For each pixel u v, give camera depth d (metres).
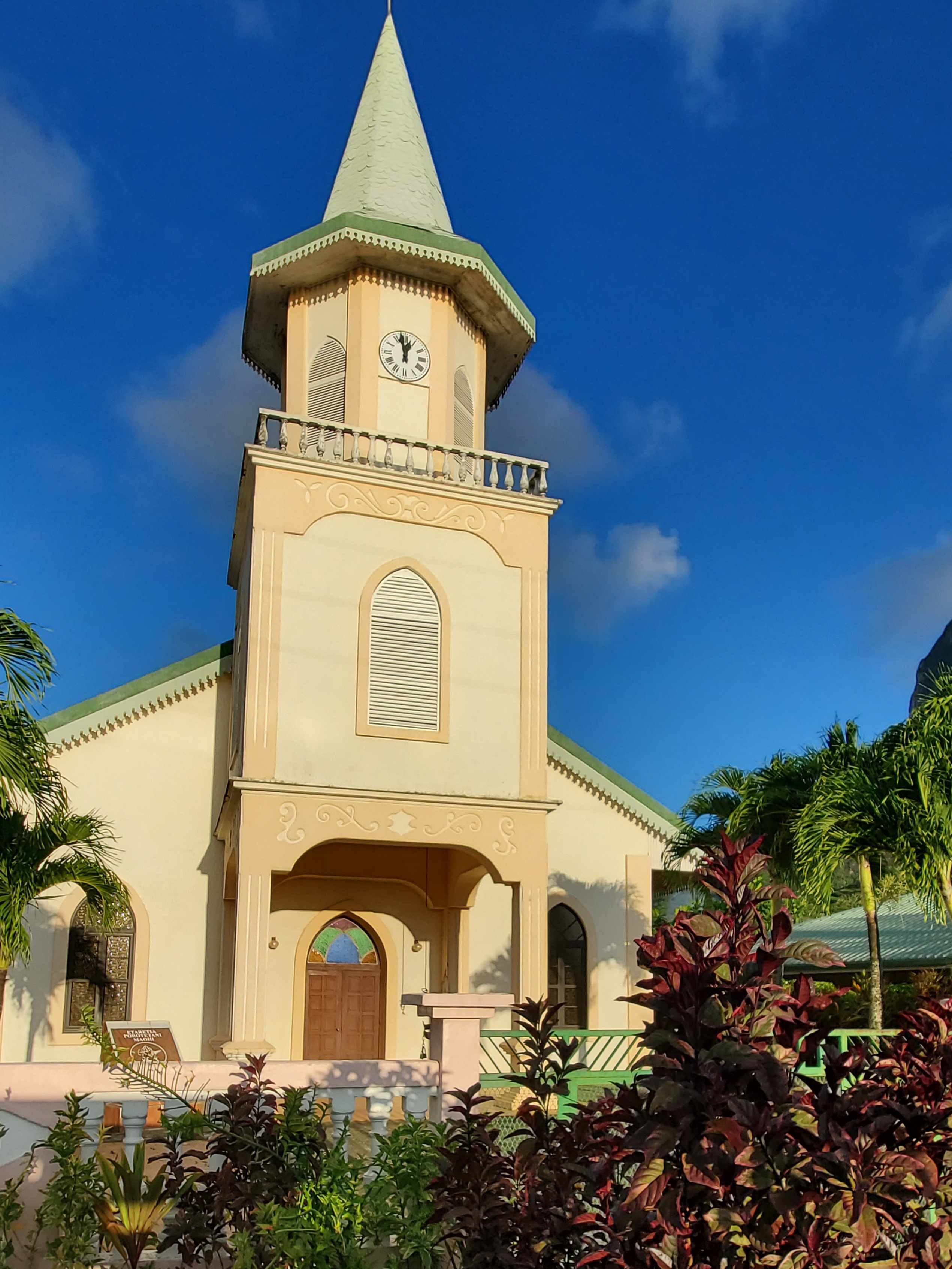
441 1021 9.50
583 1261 4.64
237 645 20.73
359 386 20.16
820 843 15.07
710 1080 4.38
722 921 4.79
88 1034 9.10
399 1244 6.56
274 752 17.11
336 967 21.56
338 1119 9.12
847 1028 19.56
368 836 17.27
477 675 18.64
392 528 18.67
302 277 21.06
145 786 20.84
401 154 23.14
